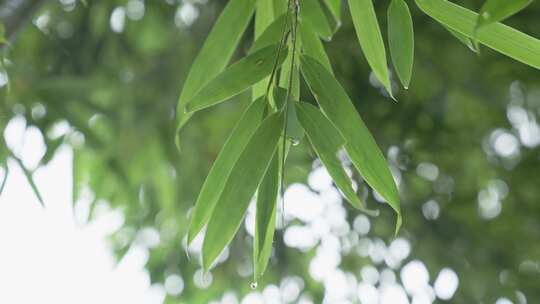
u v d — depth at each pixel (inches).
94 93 81.0
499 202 90.9
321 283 89.1
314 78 41.6
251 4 44.8
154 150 87.7
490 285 86.5
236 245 90.0
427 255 84.7
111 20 82.4
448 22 41.6
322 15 44.1
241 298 91.1
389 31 42.3
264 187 41.0
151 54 85.0
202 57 44.8
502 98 83.7
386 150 77.4
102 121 85.1
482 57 78.7
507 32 41.2
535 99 87.8
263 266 41.3
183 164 88.0
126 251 95.2
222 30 44.8
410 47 42.0
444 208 85.1
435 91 79.1
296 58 43.1
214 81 41.9
